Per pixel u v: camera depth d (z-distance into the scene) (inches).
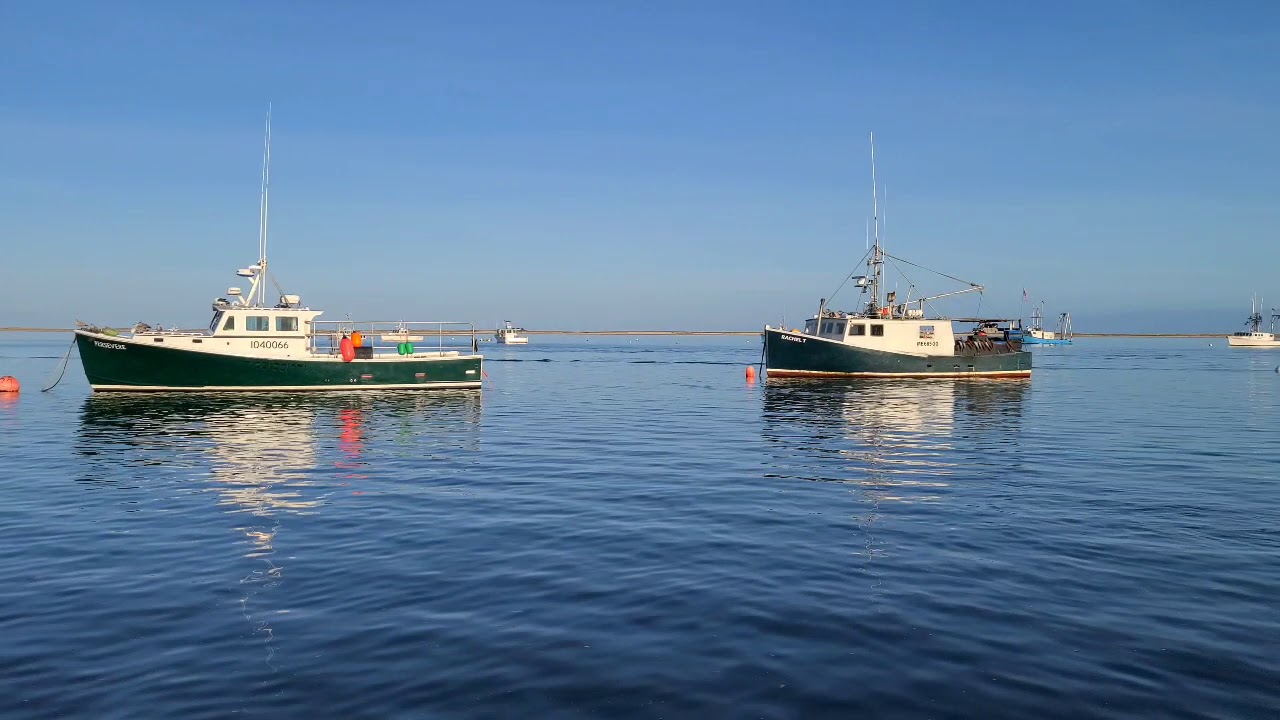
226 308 1445.6
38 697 254.8
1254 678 270.1
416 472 695.7
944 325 2014.0
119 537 458.6
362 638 304.5
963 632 311.6
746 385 1936.5
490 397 1555.1
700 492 603.2
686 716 243.4
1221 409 1317.7
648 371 2748.5
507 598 352.2
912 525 492.7
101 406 1259.8
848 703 252.1
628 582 375.9
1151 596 354.6
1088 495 589.3
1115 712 246.4
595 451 830.5
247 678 268.7
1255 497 581.6
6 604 342.0
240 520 503.5
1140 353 4808.1
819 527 487.5
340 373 1525.6
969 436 953.5
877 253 2028.8
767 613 333.1
